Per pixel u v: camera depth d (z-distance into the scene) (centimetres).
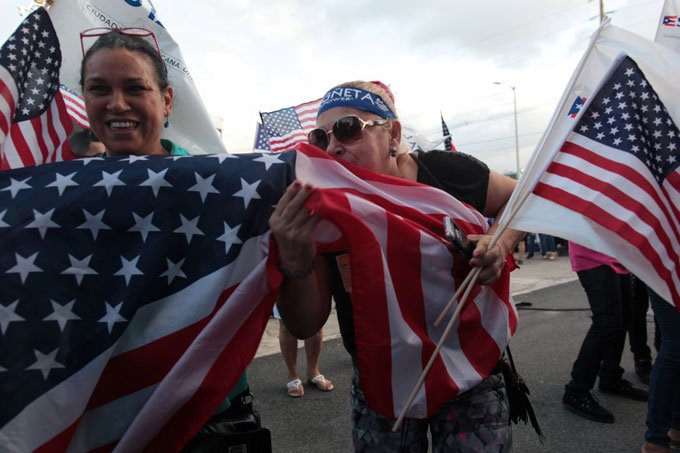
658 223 146
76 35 178
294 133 493
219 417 125
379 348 128
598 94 159
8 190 112
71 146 168
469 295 142
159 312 114
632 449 258
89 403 109
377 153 152
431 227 146
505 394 149
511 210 148
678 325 227
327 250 140
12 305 104
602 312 292
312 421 311
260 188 119
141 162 118
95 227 113
